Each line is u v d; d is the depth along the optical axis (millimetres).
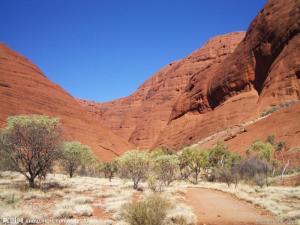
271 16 88062
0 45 92625
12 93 76625
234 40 139750
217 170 41344
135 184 24312
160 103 171875
